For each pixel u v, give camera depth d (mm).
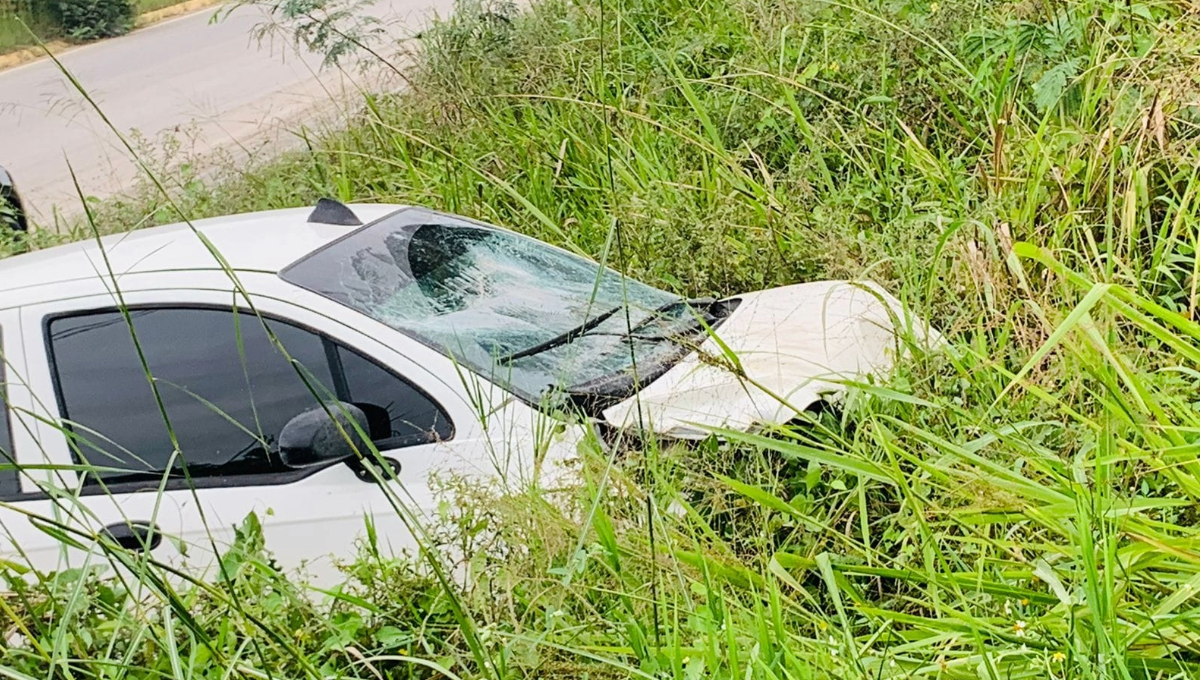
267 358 3896
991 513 3129
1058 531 3010
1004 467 3387
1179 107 4707
